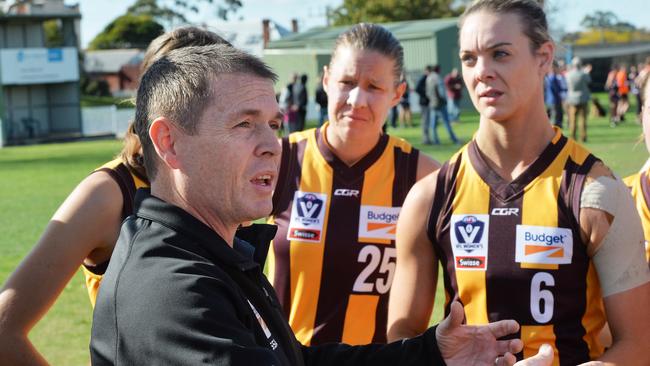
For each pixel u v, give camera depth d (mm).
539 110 2664
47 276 2453
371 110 3367
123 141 2725
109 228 2564
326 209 3439
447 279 2779
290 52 38844
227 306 1699
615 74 27094
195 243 1784
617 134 19828
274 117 1875
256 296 1870
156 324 1647
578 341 2584
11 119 36062
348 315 3381
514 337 2607
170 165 1851
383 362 2182
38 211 12430
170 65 1862
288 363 1897
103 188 2559
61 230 2494
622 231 2545
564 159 2660
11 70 35406
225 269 1801
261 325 1855
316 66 37969
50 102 38344
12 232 10531
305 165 3512
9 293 2436
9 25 37719
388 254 3428
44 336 6051
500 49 2586
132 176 2613
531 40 2607
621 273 2545
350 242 3400
